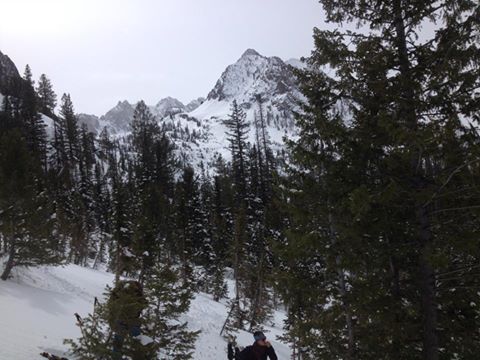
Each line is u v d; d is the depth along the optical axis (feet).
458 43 27.89
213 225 189.78
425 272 29.43
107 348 27.86
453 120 26.05
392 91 29.66
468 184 27.09
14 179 66.80
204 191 245.24
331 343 40.88
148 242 67.97
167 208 166.09
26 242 69.36
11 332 38.09
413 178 29.89
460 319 29.63
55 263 73.56
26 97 313.94
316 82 33.32
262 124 303.48
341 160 32.14
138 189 188.55
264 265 115.65
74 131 317.83
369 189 28.17
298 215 33.78
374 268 30.42
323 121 31.42
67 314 59.11
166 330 40.11
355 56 30.66
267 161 236.43
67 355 35.96
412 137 25.70
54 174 216.33
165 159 250.78
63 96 325.62
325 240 31.96
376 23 32.30
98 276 119.65
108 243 197.57
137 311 29.22
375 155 30.96
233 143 236.43
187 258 158.81
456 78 27.81
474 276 28.43
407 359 29.78
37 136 265.54
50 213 73.92
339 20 33.50
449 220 28.50
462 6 27.73
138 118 291.99
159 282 41.45
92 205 240.73
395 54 30.99
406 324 28.58
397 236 29.78
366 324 32.24
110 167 326.03
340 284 37.45
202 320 100.01
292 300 45.42
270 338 107.76
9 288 62.95
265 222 109.09
